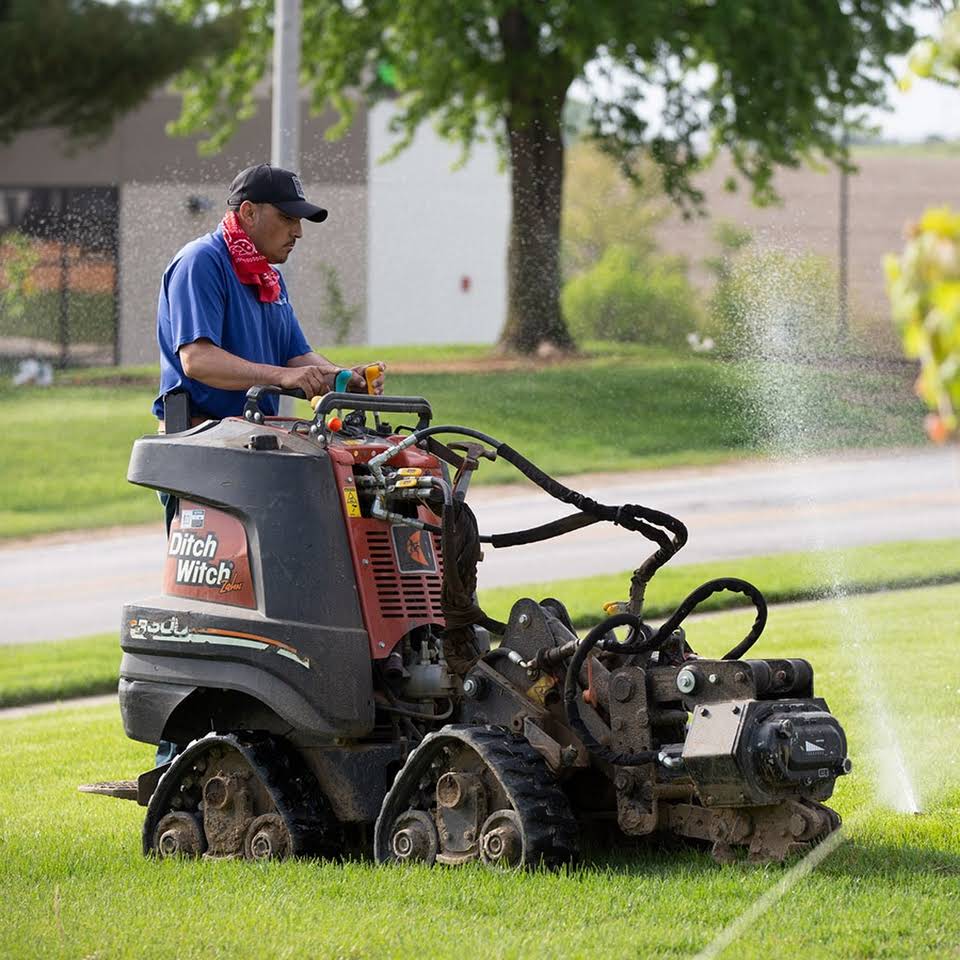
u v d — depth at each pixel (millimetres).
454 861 13617
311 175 82062
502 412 61969
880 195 101500
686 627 29484
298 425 15523
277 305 17062
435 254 80000
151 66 70750
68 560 45031
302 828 14391
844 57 66062
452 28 69438
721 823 13508
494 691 14258
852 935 11492
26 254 73875
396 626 14727
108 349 73625
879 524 40188
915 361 52406
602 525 44156
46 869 14695
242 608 14695
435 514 14867
